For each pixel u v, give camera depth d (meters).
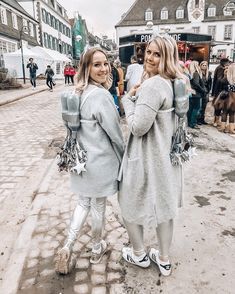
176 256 2.71
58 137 7.19
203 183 4.31
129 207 2.21
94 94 2.16
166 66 2.00
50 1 48.00
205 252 2.77
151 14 53.19
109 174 2.31
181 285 2.38
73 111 2.19
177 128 2.13
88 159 2.27
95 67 2.20
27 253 2.76
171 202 2.16
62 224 3.22
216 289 2.34
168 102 1.99
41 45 41.19
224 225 3.22
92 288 2.35
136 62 7.87
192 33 12.06
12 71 21.69
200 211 3.52
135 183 2.13
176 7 52.94
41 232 3.08
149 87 1.92
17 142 6.77
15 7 33.59
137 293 2.30
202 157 5.44
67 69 26.70
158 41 2.00
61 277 2.46
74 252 2.75
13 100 14.68
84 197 2.47
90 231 3.06
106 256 2.70
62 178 4.44
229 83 7.15
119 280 2.43
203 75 8.06
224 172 4.73
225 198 3.86
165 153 2.08
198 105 7.56
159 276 2.47
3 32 29.38
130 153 2.13
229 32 51.50
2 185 4.46
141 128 1.96
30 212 3.47
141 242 2.46
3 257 2.82
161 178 2.10
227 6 19.28
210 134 7.20
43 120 9.48
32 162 5.41
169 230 2.34
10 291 2.35
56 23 47.84
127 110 2.10
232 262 2.64
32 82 20.33
